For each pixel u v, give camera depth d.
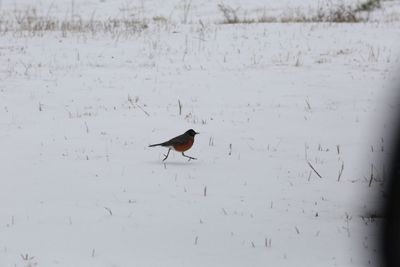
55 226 9.44
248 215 10.09
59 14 35.53
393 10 35.88
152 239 8.98
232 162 13.41
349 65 23.67
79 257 8.26
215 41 28.22
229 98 19.25
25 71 22.56
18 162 13.21
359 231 9.30
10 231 9.19
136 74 22.45
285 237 9.10
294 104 18.61
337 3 37.25
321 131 15.97
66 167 12.85
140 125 16.25
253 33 29.73
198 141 14.99
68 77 21.86
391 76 21.94
